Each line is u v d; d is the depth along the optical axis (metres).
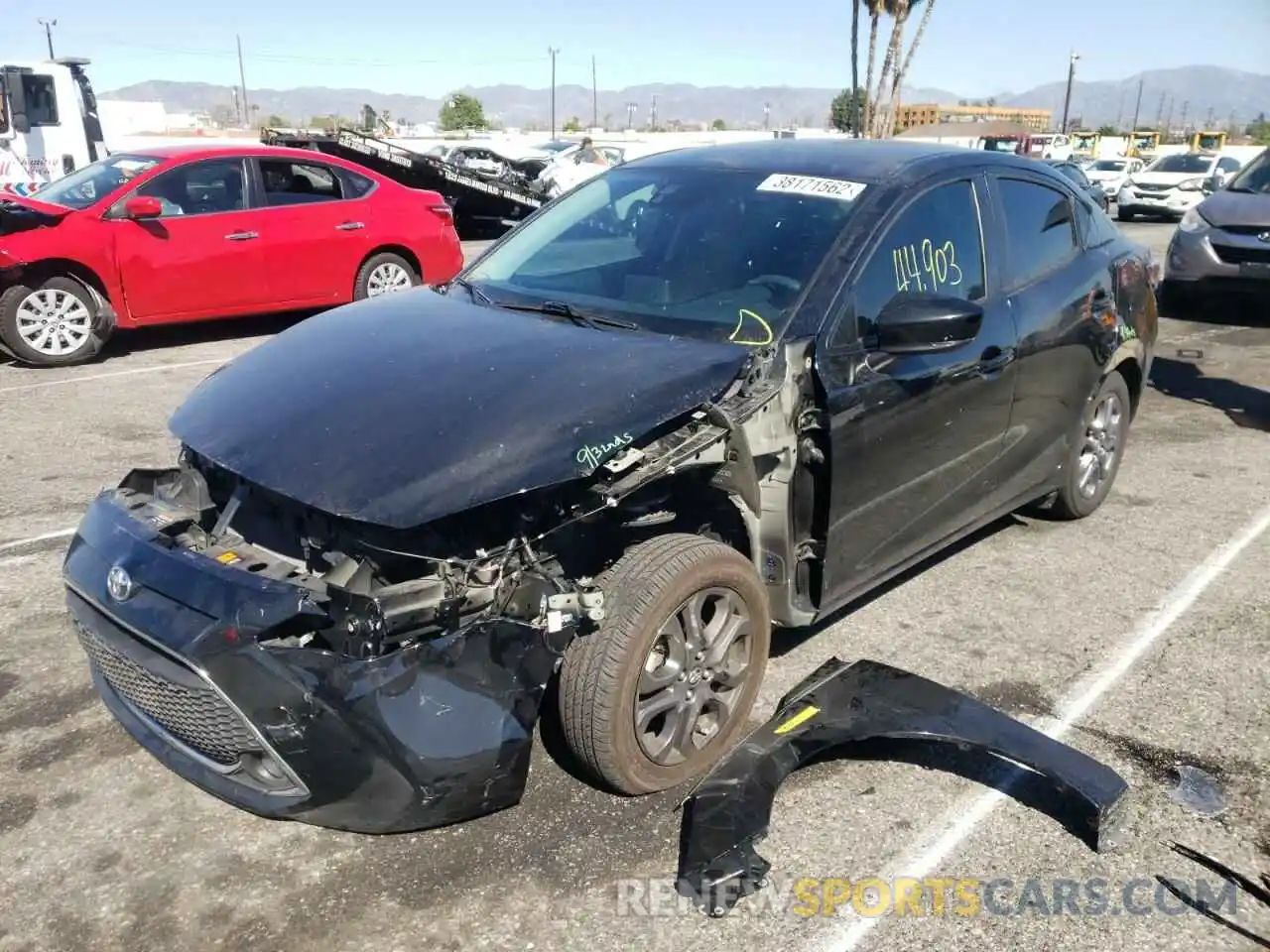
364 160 16.59
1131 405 5.34
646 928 2.54
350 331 3.47
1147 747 3.28
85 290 8.23
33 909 2.60
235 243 8.84
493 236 18.45
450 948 2.48
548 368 3.02
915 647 3.90
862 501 3.44
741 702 3.17
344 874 2.72
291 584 2.54
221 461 2.81
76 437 6.34
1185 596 4.33
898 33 27.08
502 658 2.57
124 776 3.12
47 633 3.96
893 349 3.24
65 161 16.34
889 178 3.76
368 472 2.64
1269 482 5.75
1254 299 10.30
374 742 2.44
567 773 3.13
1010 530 5.05
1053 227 4.50
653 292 3.55
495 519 2.67
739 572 3.04
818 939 2.52
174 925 2.55
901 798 3.04
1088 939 2.53
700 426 2.95
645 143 40.62
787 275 3.40
